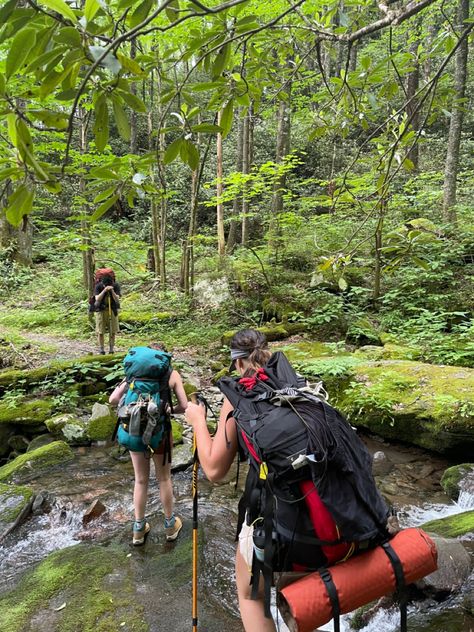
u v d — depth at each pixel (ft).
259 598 6.47
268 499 5.75
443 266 28.60
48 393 20.53
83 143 27.94
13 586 10.16
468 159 49.37
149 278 38.96
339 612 5.38
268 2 22.27
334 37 6.44
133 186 5.18
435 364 20.72
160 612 9.12
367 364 20.38
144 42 24.36
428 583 8.98
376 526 5.74
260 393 6.42
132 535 11.91
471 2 39.42
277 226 34.99
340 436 5.92
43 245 54.75
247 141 37.45
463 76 30.66
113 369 21.53
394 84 9.36
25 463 15.87
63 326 33.27
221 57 6.01
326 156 54.29
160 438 10.69
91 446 17.56
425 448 16.21
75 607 9.27
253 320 29.63
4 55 19.49
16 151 4.18
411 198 33.22
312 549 5.62
